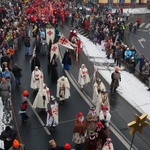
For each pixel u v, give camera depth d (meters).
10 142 12.23
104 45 28.62
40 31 27.41
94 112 13.96
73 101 18.05
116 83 19.34
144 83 22.08
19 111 15.91
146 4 57.78
